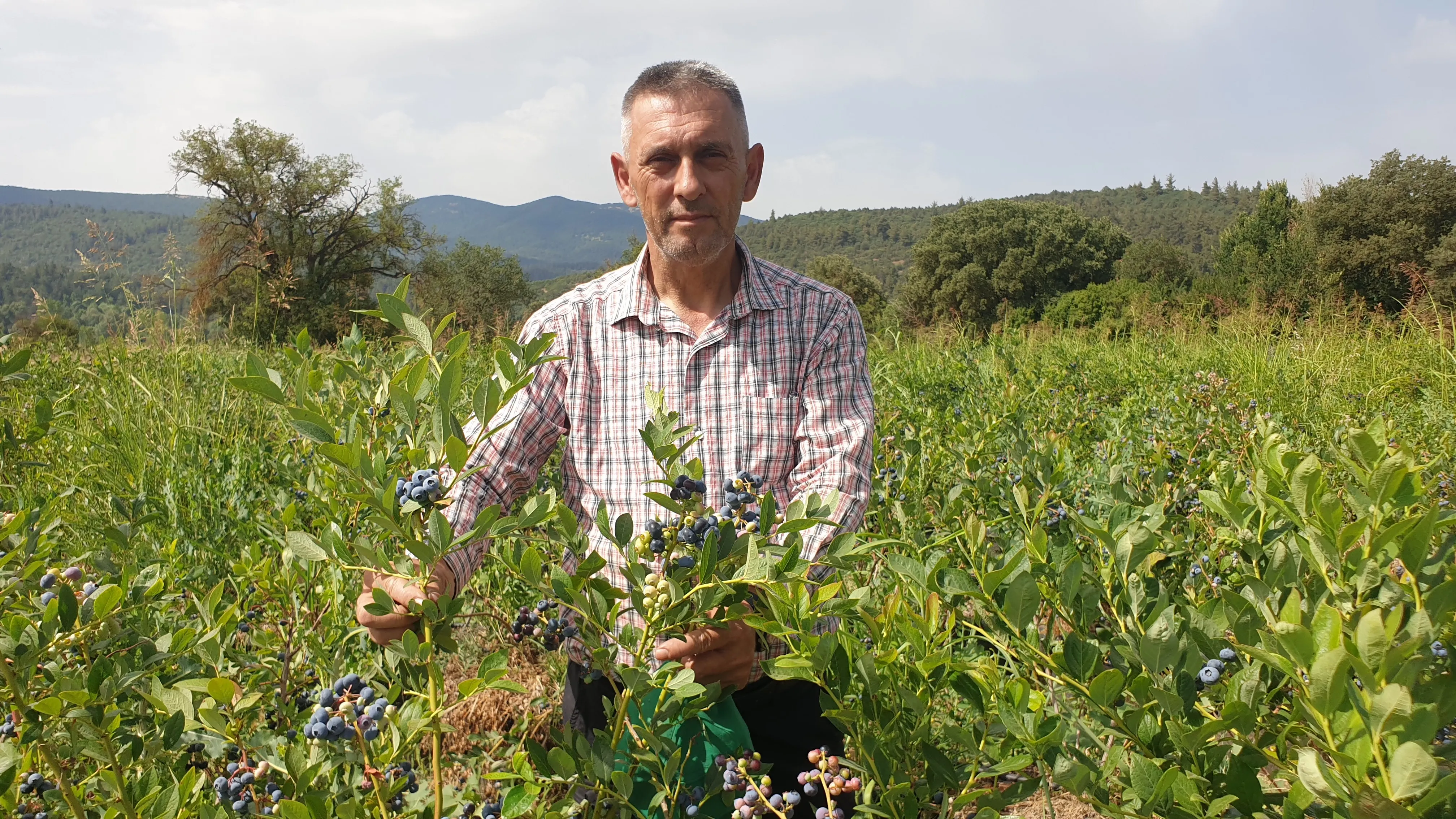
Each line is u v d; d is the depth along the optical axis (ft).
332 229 126.72
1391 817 3.06
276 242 119.96
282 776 5.13
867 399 8.15
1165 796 4.05
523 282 159.02
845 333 8.17
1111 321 46.78
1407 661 3.22
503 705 10.57
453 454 4.60
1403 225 92.63
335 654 7.63
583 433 8.17
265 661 7.23
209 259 111.24
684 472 5.35
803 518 5.15
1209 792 4.18
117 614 5.83
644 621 5.92
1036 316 218.38
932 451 15.17
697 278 8.04
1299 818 3.76
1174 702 4.14
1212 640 4.91
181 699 5.00
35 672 5.31
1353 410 23.15
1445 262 90.07
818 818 5.22
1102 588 5.67
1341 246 94.79
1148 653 4.53
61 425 17.26
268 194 119.24
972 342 38.04
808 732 7.75
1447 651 4.12
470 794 5.84
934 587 5.20
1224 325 40.98
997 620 5.43
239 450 15.37
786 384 7.98
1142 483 10.36
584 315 8.23
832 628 6.66
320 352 11.32
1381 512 4.21
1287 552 4.92
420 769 7.29
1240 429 15.93
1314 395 25.50
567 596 5.03
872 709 5.20
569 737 5.20
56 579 5.74
